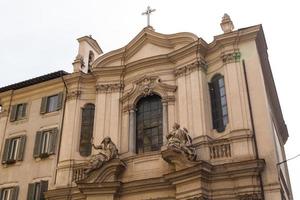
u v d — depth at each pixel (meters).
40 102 29.73
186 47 25.25
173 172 21.53
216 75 24.69
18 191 26.53
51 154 26.75
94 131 26.00
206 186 21.02
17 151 28.33
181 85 25.02
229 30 24.95
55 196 24.44
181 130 22.42
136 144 25.22
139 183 22.59
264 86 23.42
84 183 23.27
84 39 31.20
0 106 31.38
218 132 22.97
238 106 22.56
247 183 20.34
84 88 28.34
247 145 21.36
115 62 28.09
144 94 25.95
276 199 19.66
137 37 27.69
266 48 25.27
